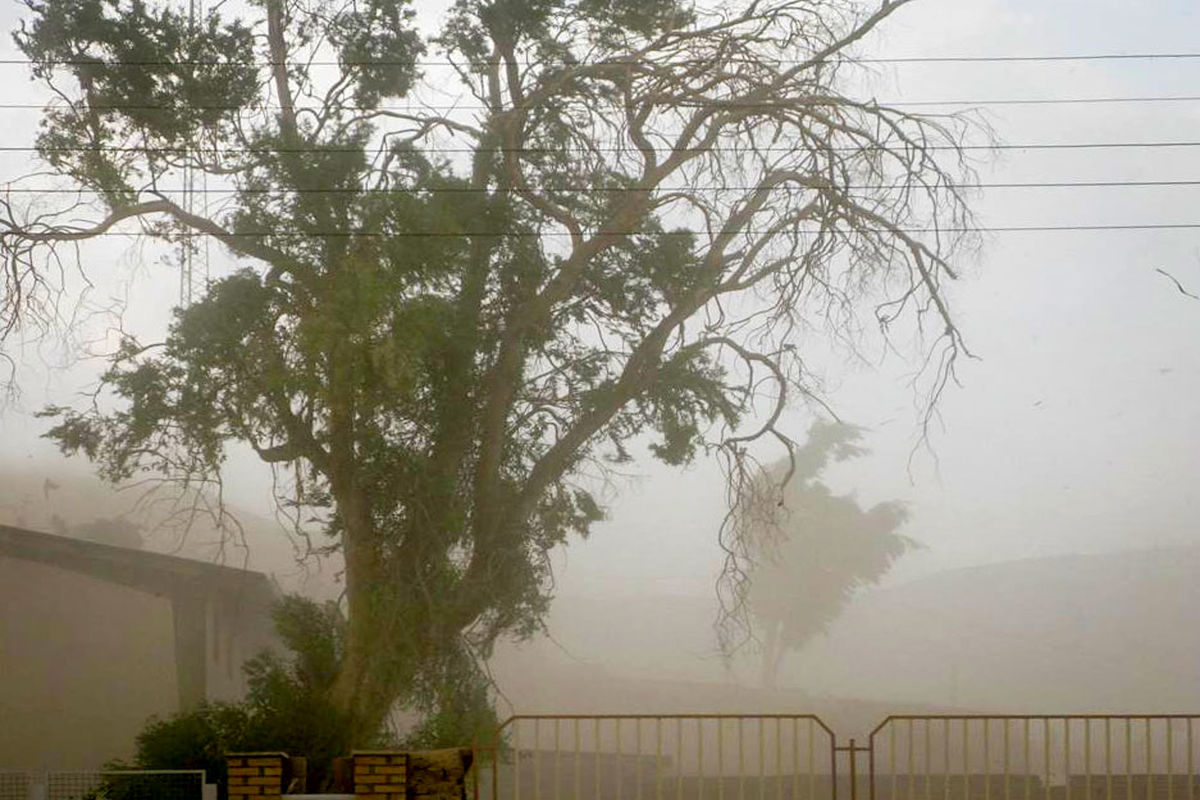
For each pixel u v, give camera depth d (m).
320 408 21.17
